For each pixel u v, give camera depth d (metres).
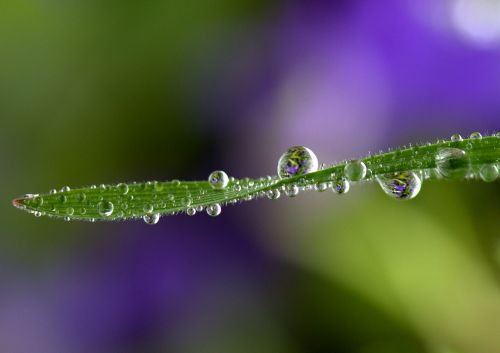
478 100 0.15
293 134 0.15
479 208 0.14
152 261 0.15
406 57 0.15
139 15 0.16
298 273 0.14
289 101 0.15
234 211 0.15
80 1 0.16
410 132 0.15
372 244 0.14
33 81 0.16
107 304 0.14
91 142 0.16
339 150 0.15
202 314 0.14
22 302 0.14
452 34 0.15
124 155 0.16
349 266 0.14
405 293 0.14
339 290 0.14
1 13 0.16
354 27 0.15
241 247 0.15
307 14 0.16
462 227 0.14
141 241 0.15
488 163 0.11
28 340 0.14
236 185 0.11
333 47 0.15
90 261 0.15
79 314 0.14
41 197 0.11
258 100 0.15
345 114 0.15
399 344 0.14
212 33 0.16
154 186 0.11
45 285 0.15
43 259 0.15
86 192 0.11
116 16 0.16
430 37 0.15
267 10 0.16
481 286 0.14
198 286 0.14
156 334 0.14
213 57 0.16
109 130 0.16
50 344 0.14
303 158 0.11
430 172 0.11
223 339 0.14
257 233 0.15
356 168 0.11
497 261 0.14
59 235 0.15
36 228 0.15
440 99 0.15
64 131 0.16
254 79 0.16
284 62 0.15
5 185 0.15
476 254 0.14
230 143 0.15
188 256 0.15
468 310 0.14
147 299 0.14
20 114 0.16
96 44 0.16
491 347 0.14
